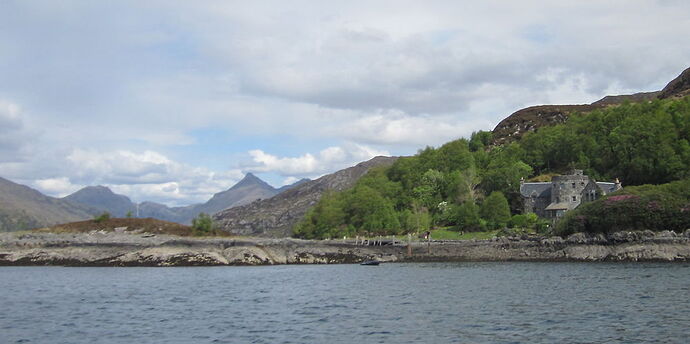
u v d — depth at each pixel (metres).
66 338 49.75
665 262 116.75
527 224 166.75
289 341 46.84
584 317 52.72
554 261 129.62
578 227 136.62
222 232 180.88
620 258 123.62
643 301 60.75
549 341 43.78
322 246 150.88
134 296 78.00
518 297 67.44
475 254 140.88
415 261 142.88
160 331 52.28
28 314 63.12
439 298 69.25
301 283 92.69
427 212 192.00
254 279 101.25
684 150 172.50
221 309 65.06
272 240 155.75
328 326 52.91
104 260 141.00
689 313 52.91
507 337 45.69
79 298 76.50
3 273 121.19
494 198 173.00
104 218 182.50
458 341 44.91
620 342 42.72
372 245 149.88
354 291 79.50
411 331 49.34
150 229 175.12
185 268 131.75
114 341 48.28
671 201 130.12
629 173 185.75
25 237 160.88
